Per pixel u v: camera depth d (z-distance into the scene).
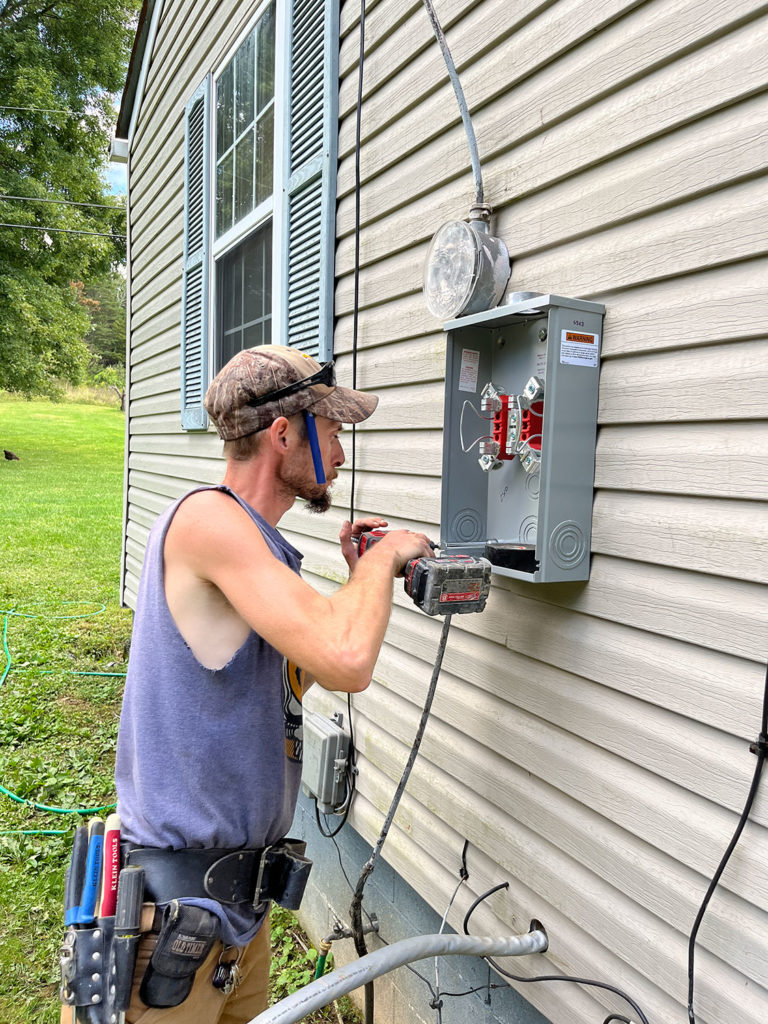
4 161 18.56
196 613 1.24
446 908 1.92
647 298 1.31
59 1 19.91
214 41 3.83
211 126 3.86
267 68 3.15
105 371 35.84
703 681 1.22
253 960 1.58
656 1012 1.30
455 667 1.90
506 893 1.70
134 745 1.37
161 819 1.26
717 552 1.19
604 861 1.42
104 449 23.95
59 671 5.64
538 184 1.56
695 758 1.23
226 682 1.26
